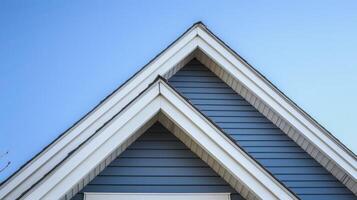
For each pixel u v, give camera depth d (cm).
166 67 841
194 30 880
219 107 844
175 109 608
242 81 841
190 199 612
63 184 529
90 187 606
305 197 744
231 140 582
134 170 632
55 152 739
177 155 651
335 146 766
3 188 683
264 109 838
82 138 763
